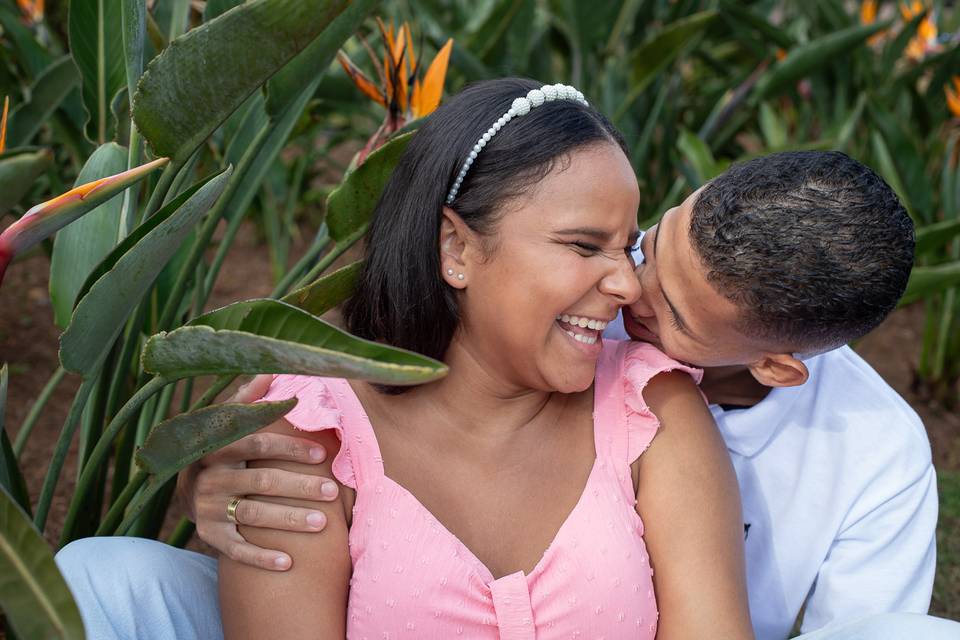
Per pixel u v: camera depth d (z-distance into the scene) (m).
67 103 1.96
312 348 0.84
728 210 1.16
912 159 2.82
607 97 3.18
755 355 1.25
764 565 1.46
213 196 1.05
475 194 1.17
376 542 1.18
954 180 3.03
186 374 1.04
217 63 1.05
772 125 3.39
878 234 1.13
